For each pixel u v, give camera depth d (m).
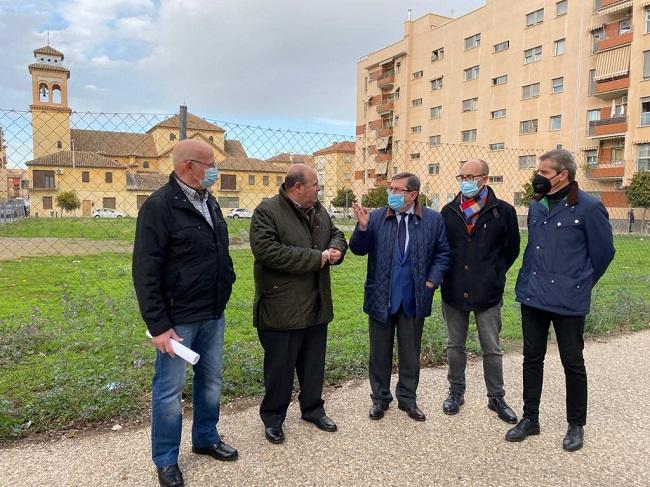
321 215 3.44
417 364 3.68
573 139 34.56
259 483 2.75
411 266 3.56
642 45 29.98
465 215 3.69
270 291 3.19
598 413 3.71
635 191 27.38
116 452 3.04
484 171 3.62
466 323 3.81
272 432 3.22
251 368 4.21
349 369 4.49
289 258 3.06
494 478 2.83
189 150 2.72
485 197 3.69
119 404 3.59
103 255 15.23
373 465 2.95
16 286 9.38
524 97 38.00
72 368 4.34
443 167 36.22
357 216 3.71
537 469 2.94
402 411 3.74
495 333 3.70
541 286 3.26
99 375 4.12
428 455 3.08
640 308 6.77
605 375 4.51
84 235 21.25
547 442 3.28
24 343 5.05
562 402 3.93
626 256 15.22
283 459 3.01
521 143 38.31
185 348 2.59
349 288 9.30
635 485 2.78
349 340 5.44
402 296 3.58
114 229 22.45
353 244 3.77
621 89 31.17
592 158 33.81
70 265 12.72
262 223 3.16
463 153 37.22
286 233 3.18
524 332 3.42
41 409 3.46
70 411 3.46
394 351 4.95
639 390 4.16
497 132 40.31
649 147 29.94
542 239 3.31
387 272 3.59
